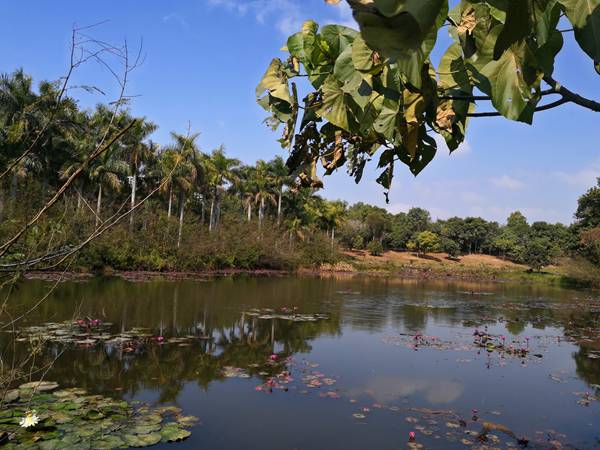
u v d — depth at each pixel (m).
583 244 38.16
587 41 1.05
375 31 0.65
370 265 48.59
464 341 10.68
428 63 1.34
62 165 20.19
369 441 5.05
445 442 5.10
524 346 10.41
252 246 34.25
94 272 22.38
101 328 10.08
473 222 69.62
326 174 1.73
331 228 50.91
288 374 7.43
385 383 7.20
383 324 12.64
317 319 12.98
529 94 1.25
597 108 1.25
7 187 13.59
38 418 4.87
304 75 1.59
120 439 4.69
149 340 9.29
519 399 6.68
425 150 1.70
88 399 5.80
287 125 1.62
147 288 17.97
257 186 38.34
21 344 8.05
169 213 29.02
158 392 6.35
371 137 1.67
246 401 6.16
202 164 27.89
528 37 1.19
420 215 70.94
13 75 14.76
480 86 1.31
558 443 5.16
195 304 14.55
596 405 6.50
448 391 6.94
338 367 8.08
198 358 8.21
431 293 23.92
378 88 1.31
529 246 54.84
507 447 5.02
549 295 25.72
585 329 13.29
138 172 24.48
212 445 4.79
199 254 29.09
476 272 50.00
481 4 1.23
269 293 19.41
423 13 0.63
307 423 5.49
